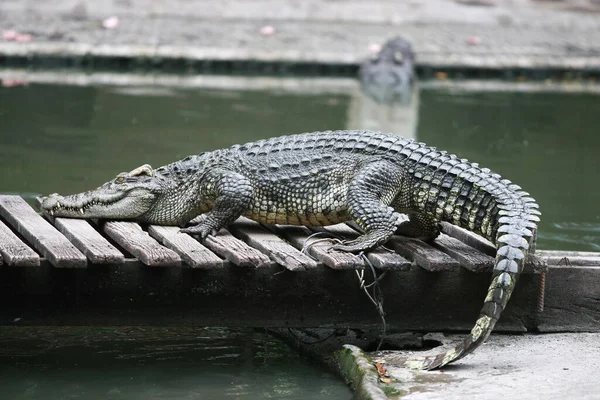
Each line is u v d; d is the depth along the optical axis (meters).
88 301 8.70
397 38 24.48
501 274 8.24
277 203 9.88
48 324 8.67
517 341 9.16
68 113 18.14
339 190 9.76
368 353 9.00
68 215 9.91
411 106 20.70
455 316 9.27
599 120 20.17
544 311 9.41
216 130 17.11
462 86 23.72
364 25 28.31
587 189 14.70
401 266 8.81
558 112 20.84
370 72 23.62
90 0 27.91
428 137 17.56
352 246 9.16
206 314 8.92
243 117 18.39
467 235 10.09
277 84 22.56
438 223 9.88
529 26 29.92
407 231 9.98
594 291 9.44
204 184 9.95
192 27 26.17
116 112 18.39
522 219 8.67
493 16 30.64
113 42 23.41
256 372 8.77
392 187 9.57
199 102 19.75
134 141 16.09
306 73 23.73
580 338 9.25
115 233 9.42
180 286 8.82
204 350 9.34
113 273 8.70
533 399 7.46
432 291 9.20
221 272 8.86
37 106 18.59
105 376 8.52
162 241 9.52
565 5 33.31
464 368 8.34
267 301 8.98
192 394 8.16
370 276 9.09
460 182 9.42
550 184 14.86
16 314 8.59
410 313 9.20
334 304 9.07
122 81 21.78
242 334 9.84
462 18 30.14
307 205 9.82
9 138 16.03
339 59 23.89
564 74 25.06
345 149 9.85
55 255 8.33
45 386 8.23
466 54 25.03
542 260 8.95
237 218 10.04
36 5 26.95
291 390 8.30
